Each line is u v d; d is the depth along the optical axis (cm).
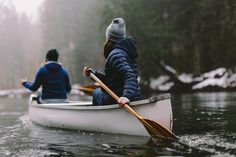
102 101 381
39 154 275
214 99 902
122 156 254
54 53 525
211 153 245
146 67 2144
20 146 313
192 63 2166
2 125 490
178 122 429
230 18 1930
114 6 2195
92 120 377
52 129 432
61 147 302
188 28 2264
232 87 1623
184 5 2291
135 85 344
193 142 289
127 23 2097
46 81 512
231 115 479
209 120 434
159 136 317
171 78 2091
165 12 2372
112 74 368
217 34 2041
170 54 2242
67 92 547
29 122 528
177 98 1081
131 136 336
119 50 361
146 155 252
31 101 561
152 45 2100
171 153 253
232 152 245
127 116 340
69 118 414
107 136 347
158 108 325
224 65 1878
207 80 1750
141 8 2173
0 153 282
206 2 2062
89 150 283
